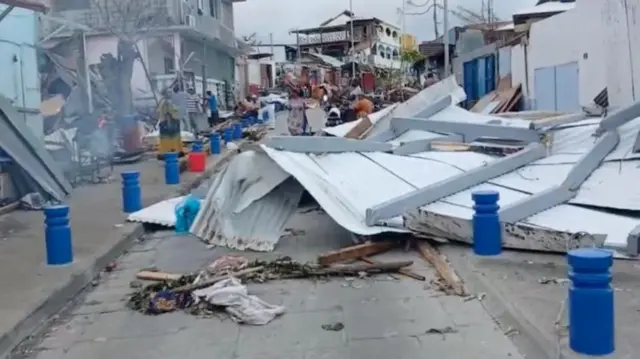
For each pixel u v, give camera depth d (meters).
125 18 29.31
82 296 7.71
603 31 17.03
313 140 11.18
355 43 76.75
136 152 21.19
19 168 12.94
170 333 6.27
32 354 5.95
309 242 9.87
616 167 9.70
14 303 6.89
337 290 7.37
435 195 9.60
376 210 9.20
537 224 8.52
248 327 6.30
